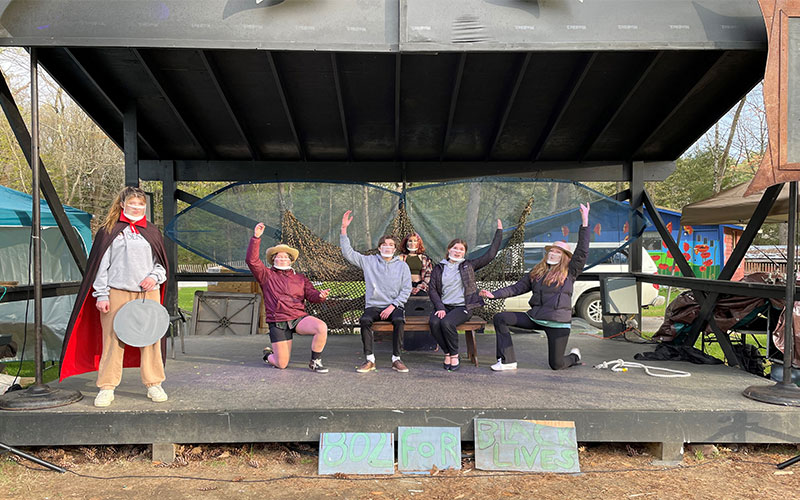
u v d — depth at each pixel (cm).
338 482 330
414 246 550
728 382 431
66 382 436
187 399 377
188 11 383
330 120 638
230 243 669
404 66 551
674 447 358
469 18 389
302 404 363
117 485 327
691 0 400
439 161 721
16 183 1975
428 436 351
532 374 459
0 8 372
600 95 596
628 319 685
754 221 492
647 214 703
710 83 565
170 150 691
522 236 621
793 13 364
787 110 364
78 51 501
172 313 685
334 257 612
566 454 346
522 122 646
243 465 357
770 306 498
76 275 777
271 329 478
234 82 567
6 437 350
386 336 653
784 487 323
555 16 393
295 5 388
